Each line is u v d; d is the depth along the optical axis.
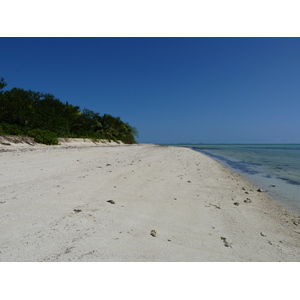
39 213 3.53
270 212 4.83
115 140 46.38
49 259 2.31
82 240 2.75
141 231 3.23
